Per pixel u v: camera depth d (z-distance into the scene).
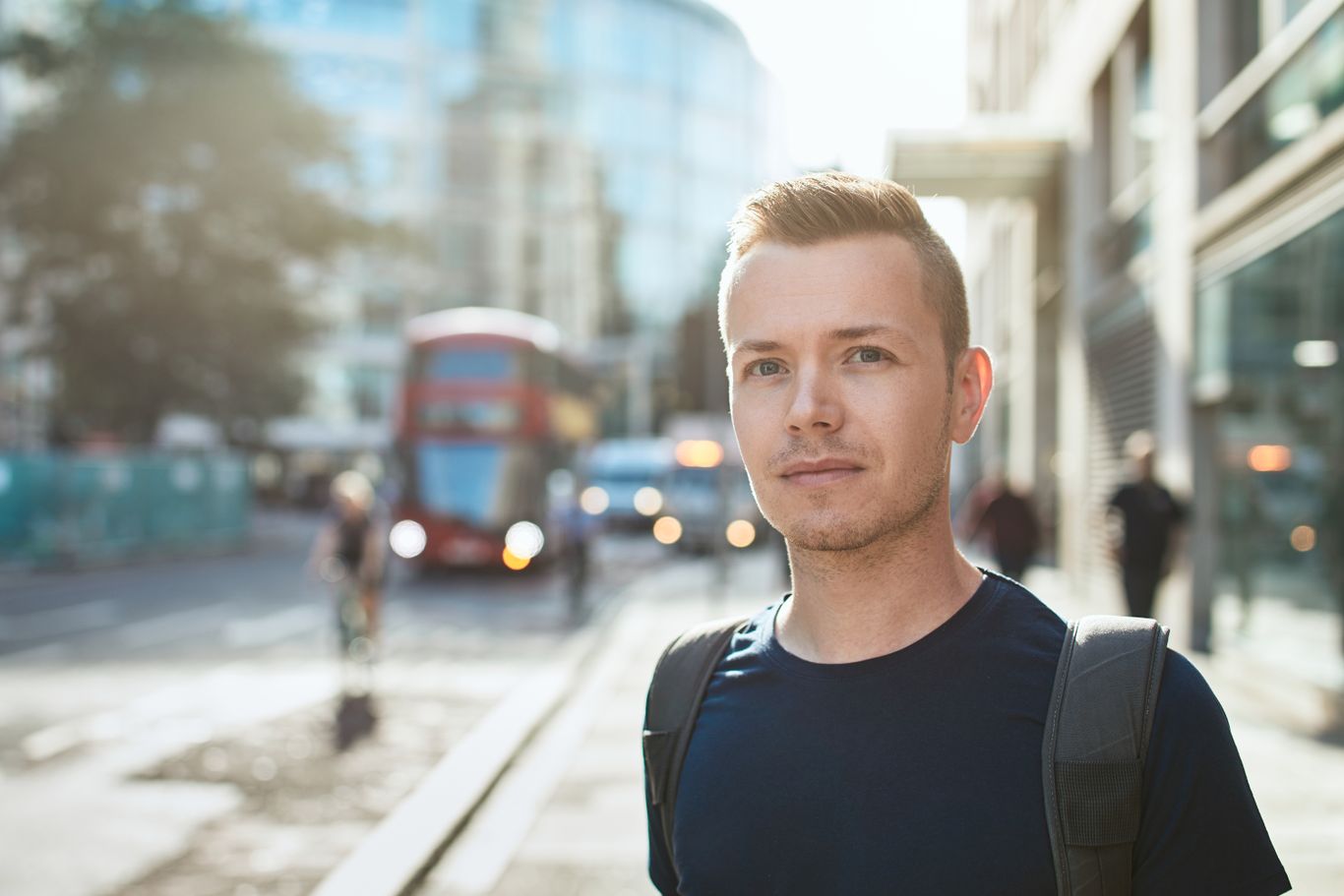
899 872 1.27
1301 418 8.25
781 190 1.42
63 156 28.41
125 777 7.27
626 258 73.19
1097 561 14.74
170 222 30.08
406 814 6.22
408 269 63.28
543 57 69.19
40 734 8.58
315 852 5.76
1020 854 1.25
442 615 17.05
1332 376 7.63
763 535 35.69
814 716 1.36
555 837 6.18
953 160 17.22
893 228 1.40
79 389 31.97
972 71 27.50
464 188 66.25
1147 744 1.26
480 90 67.00
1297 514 8.42
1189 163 10.75
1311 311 7.99
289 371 35.31
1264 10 9.27
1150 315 12.24
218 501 34.03
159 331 30.66
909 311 1.37
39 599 19.02
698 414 69.38
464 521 21.61
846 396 1.36
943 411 1.41
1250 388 9.30
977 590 1.42
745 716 1.42
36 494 24.58
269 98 30.55
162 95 29.23
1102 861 1.25
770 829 1.33
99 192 28.78
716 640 1.54
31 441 37.88
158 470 30.22
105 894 5.15
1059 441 19.41
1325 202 7.58
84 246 29.42
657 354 72.69
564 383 24.17
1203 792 1.26
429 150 65.44
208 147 29.98
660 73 75.38
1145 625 1.34
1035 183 17.98
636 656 12.69
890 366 1.36
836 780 1.32
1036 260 18.73
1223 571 10.32
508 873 5.60
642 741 1.53
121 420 32.84
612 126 72.75
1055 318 19.53
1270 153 8.89
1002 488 12.77
